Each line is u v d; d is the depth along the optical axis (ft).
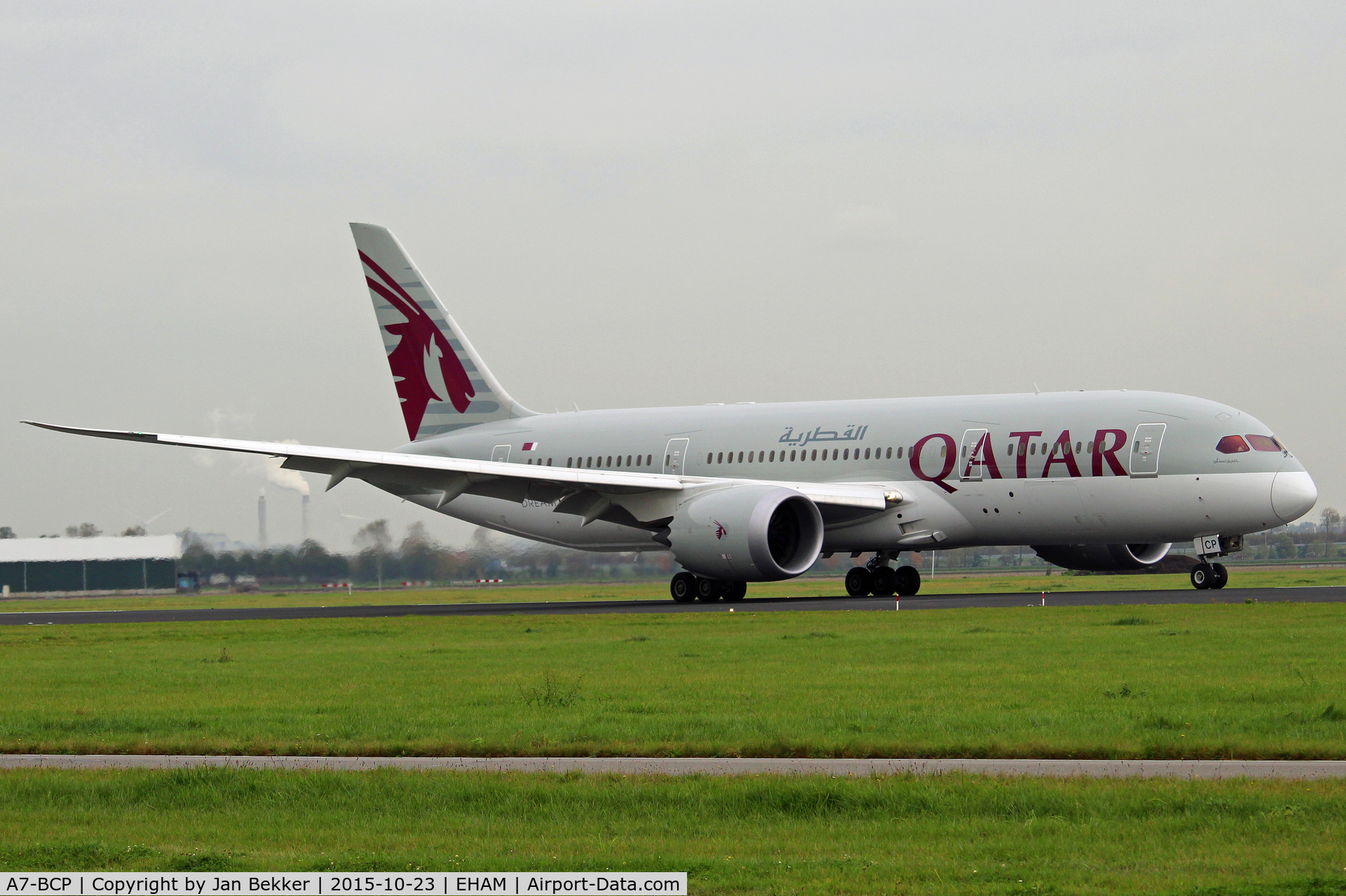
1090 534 493.36
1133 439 478.59
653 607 524.93
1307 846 130.31
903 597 532.32
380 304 652.07
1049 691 230.27
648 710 220.23
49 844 142.41
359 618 500.33
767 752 182.29
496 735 198.59
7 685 282.77
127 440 483.92
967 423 510.99
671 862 130.41
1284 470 463.42
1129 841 134.21
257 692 260.62
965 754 178.19
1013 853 131.23
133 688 273.13
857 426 536.42
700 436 574.56
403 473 527.40
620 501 523.70
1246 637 307.17
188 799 161.99
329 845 141.49
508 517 618.44
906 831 140.15
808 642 328.29
